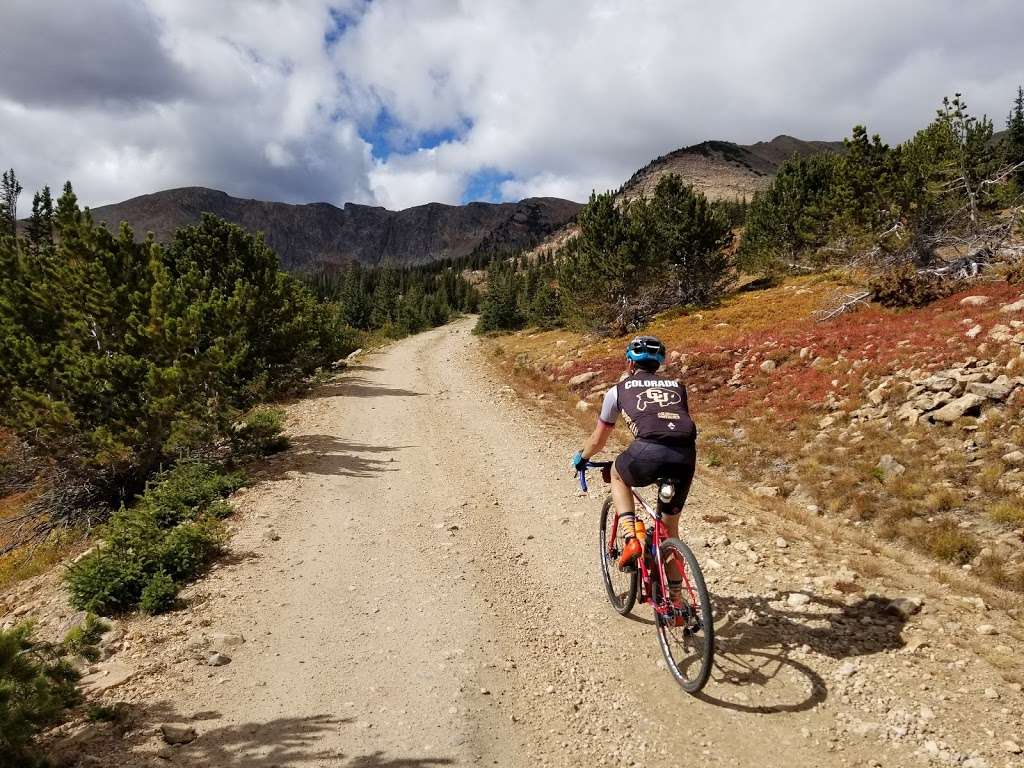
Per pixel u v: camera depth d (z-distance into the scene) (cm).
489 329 5194
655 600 424
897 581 559
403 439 1333
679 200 3238
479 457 1146
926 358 1220
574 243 3494
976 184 2055
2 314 1313
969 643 435
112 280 1474
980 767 313
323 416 1623
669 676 416
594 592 557
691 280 3234
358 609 546
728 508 802
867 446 991
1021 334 1132
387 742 358
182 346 1229
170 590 562
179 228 2178
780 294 2834
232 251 2108
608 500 538
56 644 485
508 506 841
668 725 366
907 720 352
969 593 547
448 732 367
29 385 1179
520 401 1809
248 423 1293
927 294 1777
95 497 1255
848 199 2322
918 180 2056
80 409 1155
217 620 528
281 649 477
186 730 364
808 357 1540
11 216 3972
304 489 947
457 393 1984
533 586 581
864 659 417
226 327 1606
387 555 677
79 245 1473
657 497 402
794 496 915
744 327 2214
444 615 527
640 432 402
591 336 3109
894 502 820
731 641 449
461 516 806
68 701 384
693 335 2303
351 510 849
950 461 873
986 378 1023
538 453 1158
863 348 1455
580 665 438
